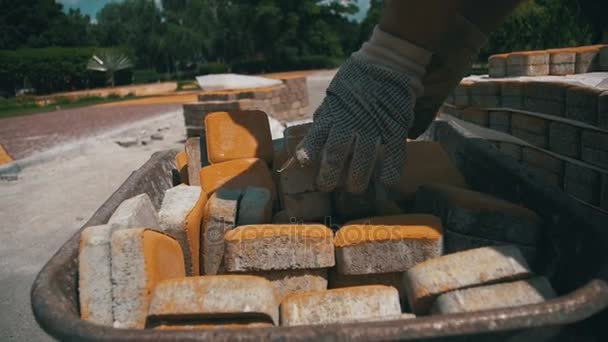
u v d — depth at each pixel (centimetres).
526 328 142
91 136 1269
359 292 177
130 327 177
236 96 1120
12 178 825
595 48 541
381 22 229
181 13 7481
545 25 1752
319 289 210
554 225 225
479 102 519
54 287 173
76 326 147
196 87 4431
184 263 237
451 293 167
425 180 309
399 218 218
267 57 6469
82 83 4766
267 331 138
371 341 136
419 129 272
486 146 357
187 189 275
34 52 4506
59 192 729
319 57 6328
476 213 221
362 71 226
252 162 321
